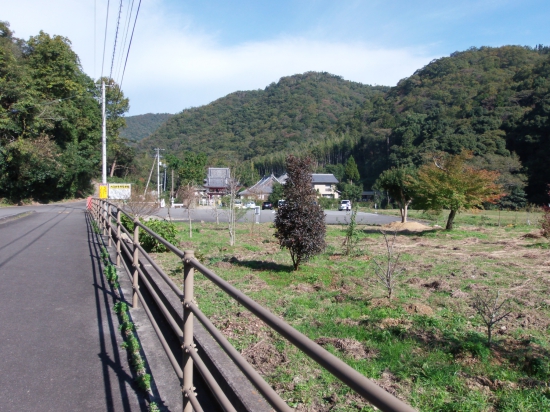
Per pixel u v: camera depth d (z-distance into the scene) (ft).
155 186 221.46
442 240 48.55
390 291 20.47
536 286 23.53
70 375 11.57
